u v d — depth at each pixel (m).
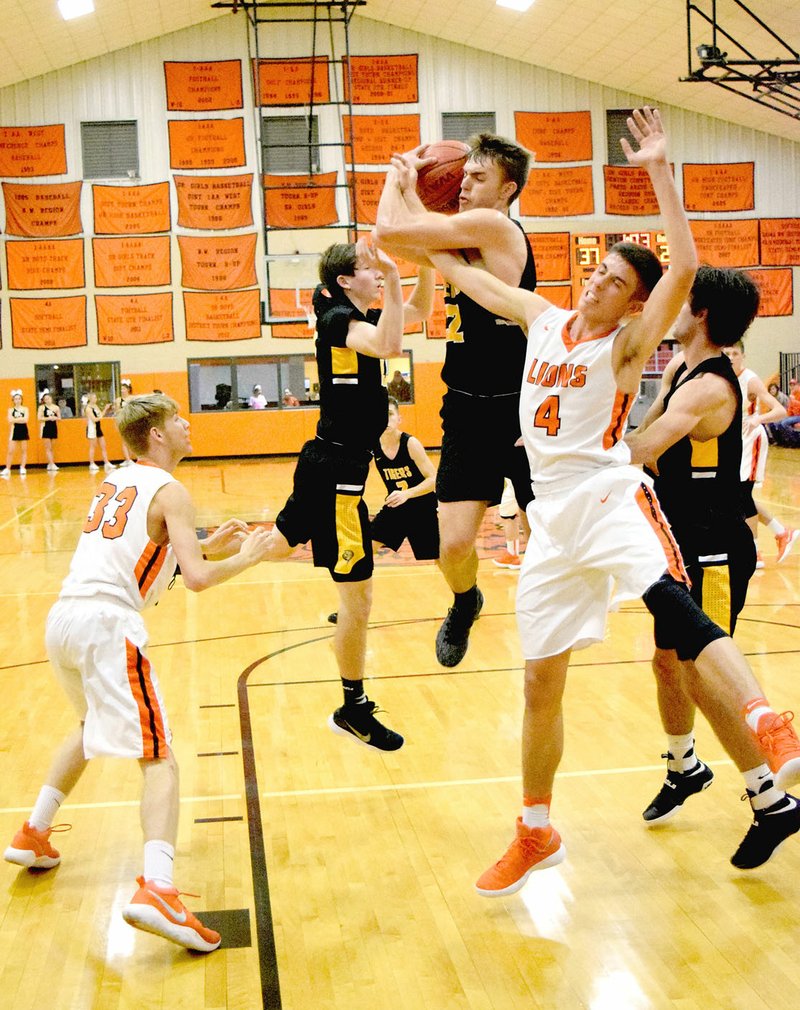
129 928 2.97
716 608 3.26
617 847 3.44
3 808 3.83
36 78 19.48
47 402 19.17
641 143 2.74
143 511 3.15
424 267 4.02
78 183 19.66
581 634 2.87
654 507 2.86
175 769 3.02
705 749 4.30
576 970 2.68
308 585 8.32
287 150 19.80
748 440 7.57
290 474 17.47
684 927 2.89
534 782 2.98
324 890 3.18
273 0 19.47
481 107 20.02
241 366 20.45
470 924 2.95
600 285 2.75
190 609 7.44
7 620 7.20
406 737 4.58
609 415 2.82
